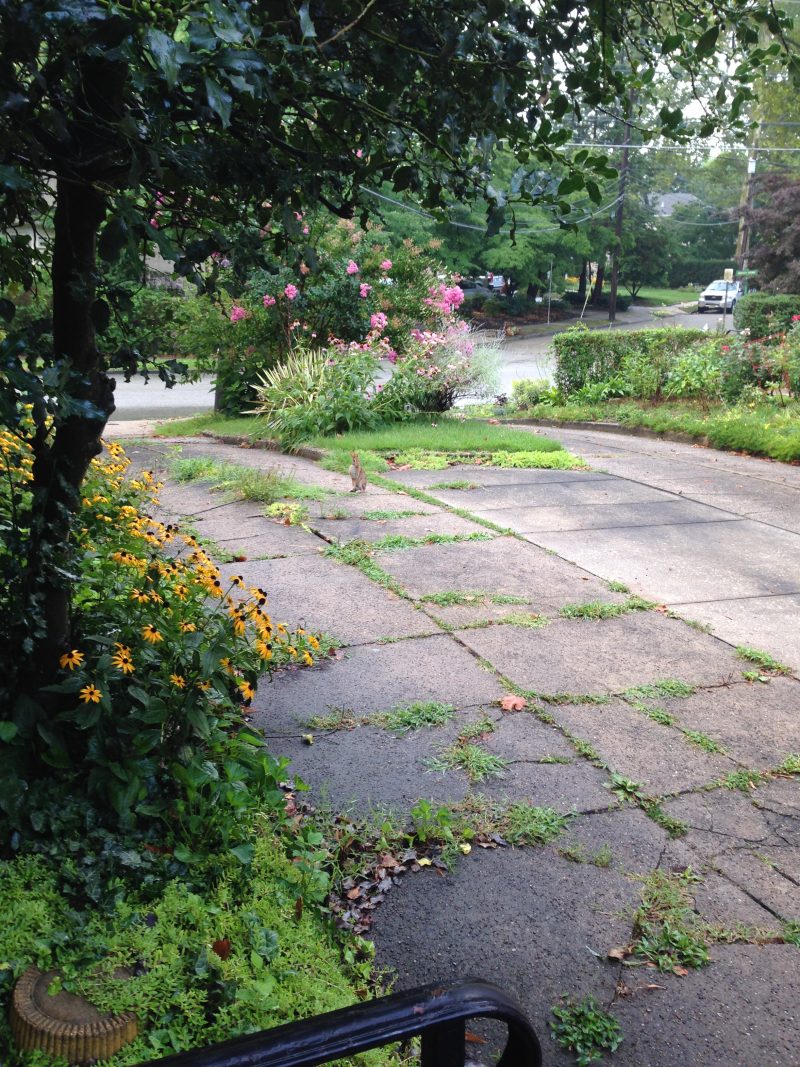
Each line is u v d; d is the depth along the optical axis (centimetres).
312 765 397
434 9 241
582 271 5322
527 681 482
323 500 838
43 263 329
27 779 298
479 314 4575
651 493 909
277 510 779
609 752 416
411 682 477
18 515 313
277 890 299
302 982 257
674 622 569
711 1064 258
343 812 362
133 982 238
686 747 423
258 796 339
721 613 585
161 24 190
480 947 299
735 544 733
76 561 336
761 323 1805
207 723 329
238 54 187
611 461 1098
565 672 495
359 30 243
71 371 260
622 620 571
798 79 286
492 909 316
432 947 298
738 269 3550
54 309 291
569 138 278
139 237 261
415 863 338
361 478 868
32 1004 228
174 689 317
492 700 461
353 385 1228
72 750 313
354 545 697
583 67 282
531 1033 130
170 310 359
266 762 344
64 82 233
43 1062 216
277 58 221
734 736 433
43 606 307
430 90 263
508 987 283
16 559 313
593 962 294
